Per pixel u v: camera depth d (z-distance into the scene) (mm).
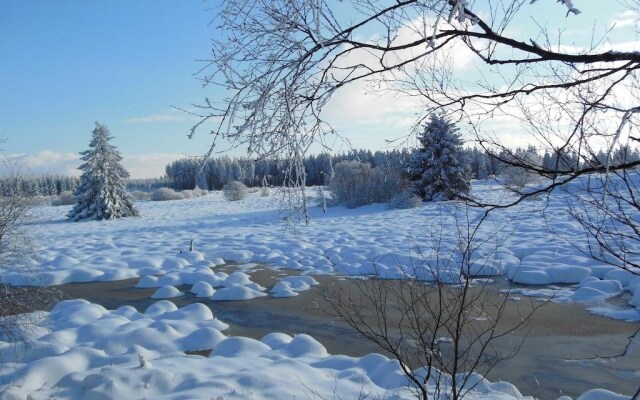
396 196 27703
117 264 14781
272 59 2205
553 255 12375
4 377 5559
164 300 10086
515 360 6398
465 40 2477
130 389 5141
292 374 5660
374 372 5863
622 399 4812
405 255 12891
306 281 11586
